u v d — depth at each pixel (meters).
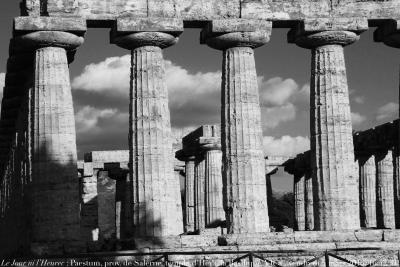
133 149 38.78
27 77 44.56
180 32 38.97
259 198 39.09
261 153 39.50
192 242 37.81
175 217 38.97
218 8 39.44
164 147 38.78
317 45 40.22
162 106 38.97
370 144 57.19
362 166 59.94
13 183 57.16
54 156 37.69
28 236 40.31
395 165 54.62
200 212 58.50
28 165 40.44
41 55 38.06
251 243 37.56
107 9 38.53
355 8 40.25
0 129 58.22
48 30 37.62
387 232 38.75
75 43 38.31
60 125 37.91
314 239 38.06
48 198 37.53
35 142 37.91
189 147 59.94
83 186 66.06
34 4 38.03
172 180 39.03
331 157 39.50
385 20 40.53
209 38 39.56
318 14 40.03
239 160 39.03
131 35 38.59
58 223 37.47
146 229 38.12
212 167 56.56
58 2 37.97
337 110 39.72
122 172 65.81
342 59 40.22
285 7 39.88
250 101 39.38
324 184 39.53
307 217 61.97
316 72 40.16
